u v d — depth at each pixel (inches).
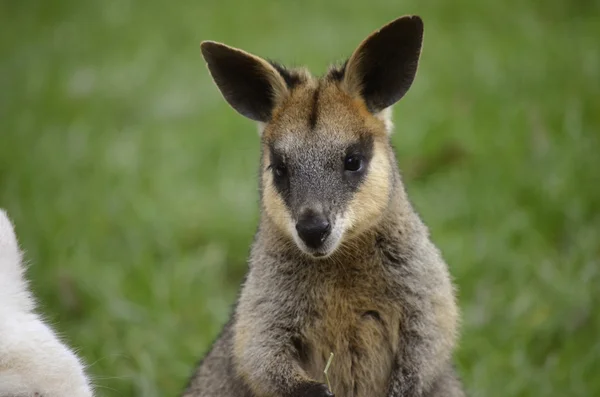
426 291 338.6
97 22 906.1
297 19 856.9
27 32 906.7
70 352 281.3
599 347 426.0
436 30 794.2
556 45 719.7
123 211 558.3
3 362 261.9
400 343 338.6
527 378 417.7
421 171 577.9
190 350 459.5
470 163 575.5
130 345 458.6
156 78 760.3
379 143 342.0
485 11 824.9
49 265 509.4
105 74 772.6
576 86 647.8
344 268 333.7
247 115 362.0
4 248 276.2
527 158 560.7
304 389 323.6
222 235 546.3
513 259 488.4
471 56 718.5
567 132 578.9
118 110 712.4
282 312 336.5
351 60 340.5
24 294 278.2
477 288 478.0
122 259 522.9
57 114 707.4
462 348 441.4
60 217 551.5
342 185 331.0
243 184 583.8
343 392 343.0
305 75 356.5
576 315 448.8
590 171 541.0
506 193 538.6
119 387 434.9
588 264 473.4
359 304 336.5
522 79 663.1
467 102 644.7
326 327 337.1
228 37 825.5
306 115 338.6
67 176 603.8
